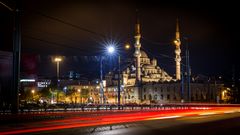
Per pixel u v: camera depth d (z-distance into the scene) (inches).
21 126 1071.6
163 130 965.8
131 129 976.9
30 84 5644.7
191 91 5994.1
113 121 1289.4
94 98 6914.4
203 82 6210.6
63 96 5807.1
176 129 998.4
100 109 2367.1
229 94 4881.9
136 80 6525.6
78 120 1343.5
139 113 1893.5
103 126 1066.7
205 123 1211.9
